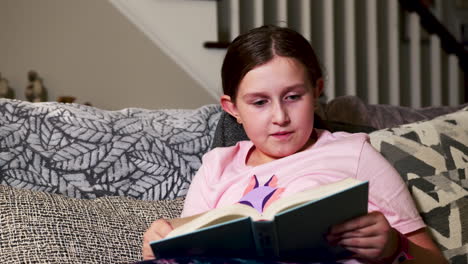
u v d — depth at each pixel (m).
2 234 0.92
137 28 2.25
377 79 2.87
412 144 1.22
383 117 1.59
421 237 0.98
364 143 1.05
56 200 1.01
